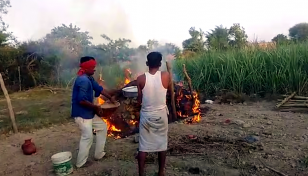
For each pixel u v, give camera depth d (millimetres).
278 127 6539
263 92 10078
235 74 10602
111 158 5234
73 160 5301
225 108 8688
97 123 5074
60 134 6895
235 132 6281
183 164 4766
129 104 6531
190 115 7398
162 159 4277
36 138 6691
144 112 4164
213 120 7309
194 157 5051
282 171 4434
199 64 11695
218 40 14906
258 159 4859
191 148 5422
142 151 4223
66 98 12719
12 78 17000
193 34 17750
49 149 5938
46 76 17422
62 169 4648
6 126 7770
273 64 10227
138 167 4547
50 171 4910
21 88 17125
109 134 6531
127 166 4836
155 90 4082
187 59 13078
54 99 12734
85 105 4762
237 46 12812
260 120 7148
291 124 6715
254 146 5359
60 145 6129
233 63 10852
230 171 4477
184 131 6461
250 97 9734
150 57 4137
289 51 10258
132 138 6238
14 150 5988
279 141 5648
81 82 4762
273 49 11148
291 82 9484
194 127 6750
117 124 6574
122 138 6293
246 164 4695
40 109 10188
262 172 4426
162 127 4191
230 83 10711
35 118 8609
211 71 11109
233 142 5609
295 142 5559
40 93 14953
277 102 9000
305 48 10430
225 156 5023
